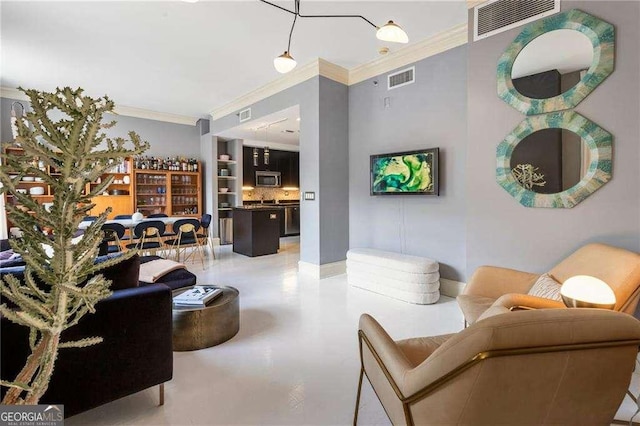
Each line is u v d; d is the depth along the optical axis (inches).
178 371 87.2
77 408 61.4
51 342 37.2
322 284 170.9
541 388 38.1
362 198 188.2
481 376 36.9
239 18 130.6
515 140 107.9
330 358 94.2
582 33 95.3
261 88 214.5
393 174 168.2
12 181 33.3
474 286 98.3
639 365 82.3
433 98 153.3
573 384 38.5
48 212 34.9
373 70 178.4
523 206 107.7
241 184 318.7
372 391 78.7
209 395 77.1
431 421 42.3
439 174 152.1
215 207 295.3
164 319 72.2
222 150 323.3
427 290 139.0
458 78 144.3
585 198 95.9
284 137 302.4
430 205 157.2
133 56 165.3
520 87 107.0
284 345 102.0
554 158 101.1
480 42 116.3
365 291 158.2
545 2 101.7
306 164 189.0
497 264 114.0
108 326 64.3
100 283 37.3
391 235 174.2
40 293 36.8
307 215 190.1
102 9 123.4
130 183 262.1
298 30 140.9
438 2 121.3
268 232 254.8
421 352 62.5
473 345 36.7
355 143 190.4
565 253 99.9
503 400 38.1
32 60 169.3
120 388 66.6
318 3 121.3
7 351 53.8
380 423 67.9
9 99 211.8
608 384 39.5
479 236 118.2
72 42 149.8
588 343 36.9
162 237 219.8
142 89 217.9
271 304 139.6
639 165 87.4
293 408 72.6
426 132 156.7
